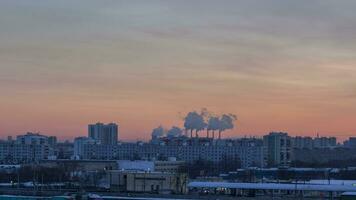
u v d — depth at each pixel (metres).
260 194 194.12
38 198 140.75
